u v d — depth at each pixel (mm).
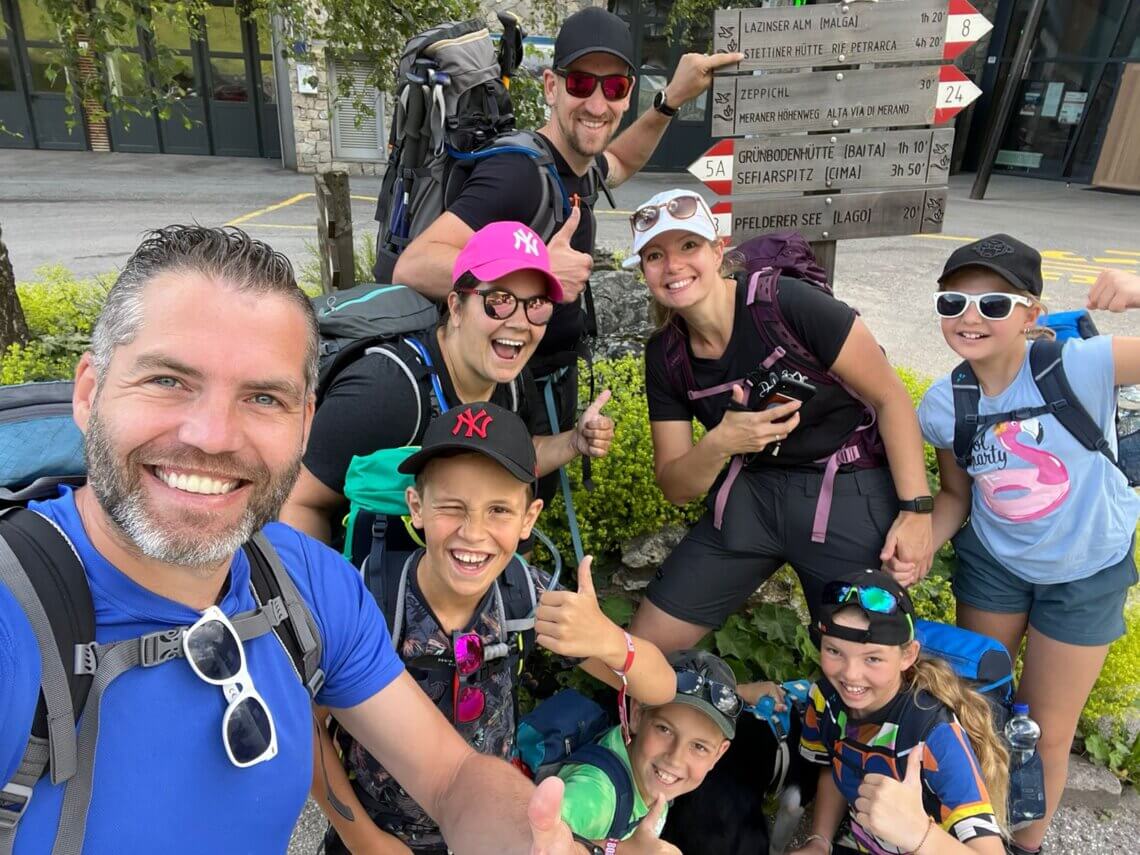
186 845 920
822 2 2861
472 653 1681
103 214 10273
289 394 907
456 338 1889
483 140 2475
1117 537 2123
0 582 836
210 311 846
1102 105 15383
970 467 2258
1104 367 2027
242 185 12797
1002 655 2203
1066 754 2385
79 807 841
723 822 2283
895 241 10469
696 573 2412
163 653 904
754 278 2109
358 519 1779
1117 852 2605
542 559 2965
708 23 10359
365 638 1239
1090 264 9250
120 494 850
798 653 2877
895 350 6523
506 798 1227
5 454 1197
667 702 1955
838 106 2814
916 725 2010
